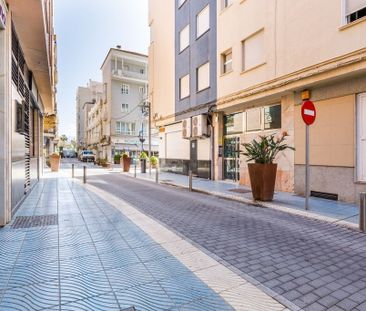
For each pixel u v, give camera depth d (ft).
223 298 9.12
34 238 15.01
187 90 53.88
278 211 23.04
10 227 17.16
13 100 20.66
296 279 10.67
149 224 18.29
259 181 26.73
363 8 23.61
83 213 21.27
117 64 126.52
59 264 11.61
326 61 25.76
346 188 25.93
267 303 8.87
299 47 28.94
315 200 27.04
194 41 50.47
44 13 22.16
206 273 11.03
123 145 125.08
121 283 10.03
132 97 128.88
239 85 38.63
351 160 25.50
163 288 9.72
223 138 45.78
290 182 31.81
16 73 23.20
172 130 61.41
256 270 11.44
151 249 13.64
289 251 13.73
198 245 14.37
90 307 8.45
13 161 20.56
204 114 46.91
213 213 22.16
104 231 16.51
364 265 12.10
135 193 32.55
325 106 27.84
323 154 28.02
